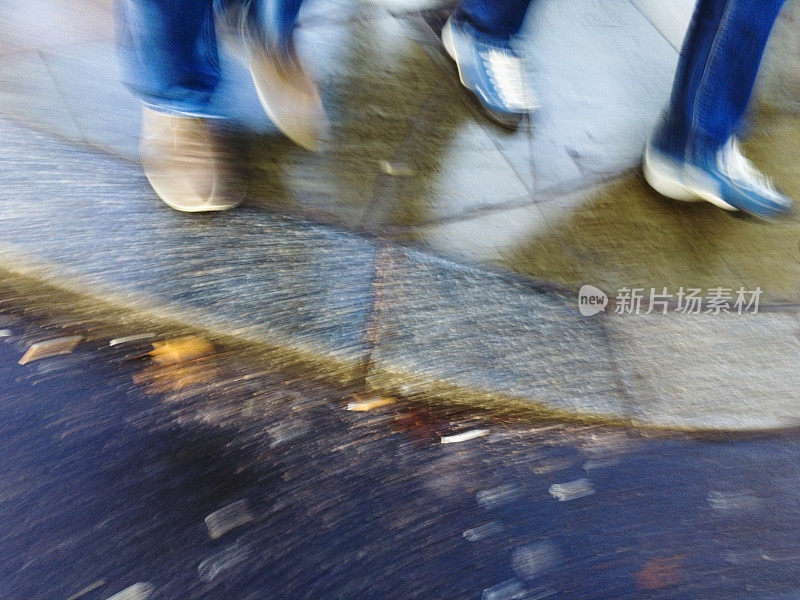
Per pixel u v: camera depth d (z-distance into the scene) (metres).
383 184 2.04
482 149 2.20
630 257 2.00
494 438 1.63
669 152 2.06
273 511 1.44
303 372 1.67
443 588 1.38
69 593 1.28
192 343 1.67
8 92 2.06
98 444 1.49
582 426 1.68
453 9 2.60
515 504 1.52
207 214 1.89
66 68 2.16
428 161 2.12
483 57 2.27
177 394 1.59
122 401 1.56
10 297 1.66
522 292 1.87
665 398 1.74
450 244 1.94
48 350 1.61
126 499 1.41
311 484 1.50
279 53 1.95
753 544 1.52
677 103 1.98
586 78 2.48
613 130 2.33
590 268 1.95
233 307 1.72
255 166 2.00
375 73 2.33
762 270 2.03
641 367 1.79
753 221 2.15
